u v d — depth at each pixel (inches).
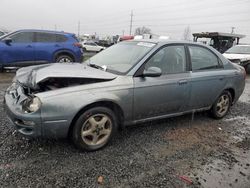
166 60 164.7
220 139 168.9
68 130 129.2
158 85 155.6
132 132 167.8
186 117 204.2
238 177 126.0
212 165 135.0
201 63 184.9
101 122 139.1
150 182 116.5
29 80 135.1
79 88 130.4
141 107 152.3
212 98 193.3
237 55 522.3
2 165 120.7
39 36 390.9
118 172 122.0
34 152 134.0
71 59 416.5
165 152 144.8
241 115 223.6
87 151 137.9
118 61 163.2
